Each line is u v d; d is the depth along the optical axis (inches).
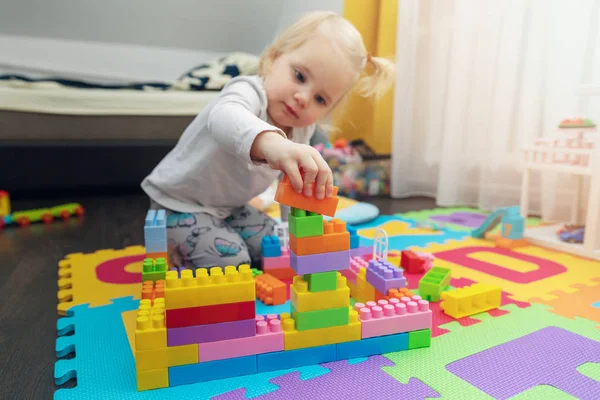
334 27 36.9
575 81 58.7
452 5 71.6
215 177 40.3
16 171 73.6
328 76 36.1
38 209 67.9
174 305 23.4
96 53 100.5
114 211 69.5
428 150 78.1
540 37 61.3
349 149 81.4
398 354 27.2
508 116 66.0
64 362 26.4
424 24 76.7
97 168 77.9
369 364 26.1
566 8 58.5
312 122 38.5
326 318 26.0
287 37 37.8
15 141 71.9
